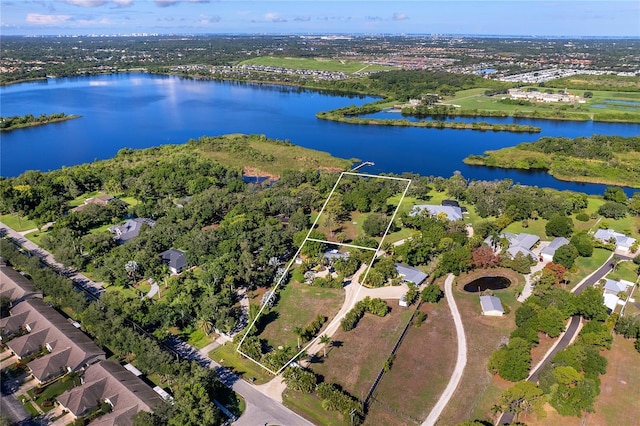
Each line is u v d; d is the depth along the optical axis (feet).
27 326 386.93
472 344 370.12
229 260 467.11
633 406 305.94
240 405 310.65
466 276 480.23
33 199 645.51
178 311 389.60
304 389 317.63
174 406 286.66
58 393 322.14
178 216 597.11
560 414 298.56
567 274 471.62
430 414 301.84
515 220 614.75
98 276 458.50
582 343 354.95
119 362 349.41
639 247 523.70
